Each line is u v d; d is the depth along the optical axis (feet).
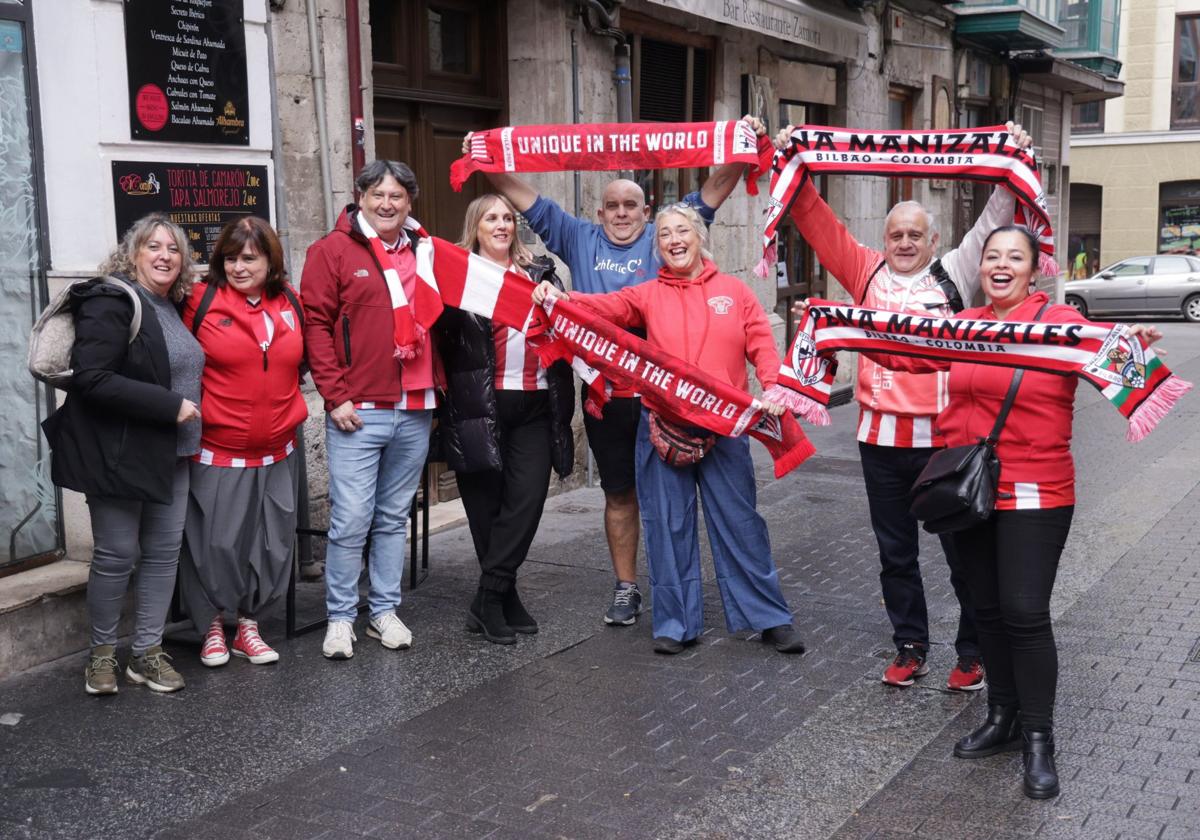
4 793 12.77
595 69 28.78
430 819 12.19
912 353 13.67
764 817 12.22
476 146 18.58
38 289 17.47
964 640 15.53
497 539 17.54
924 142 15.38
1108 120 101.60
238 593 16.47
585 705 15.20
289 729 14.44
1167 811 12.21
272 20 20.43
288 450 16.65
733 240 36.94
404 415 17.01
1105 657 16.71
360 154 22.07
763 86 37.27
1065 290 88.17
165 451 14.82
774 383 15.98
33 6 17.06
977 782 12.98
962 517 12.78
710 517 17.17
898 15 46.34
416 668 16.52
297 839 11.80
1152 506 26.32
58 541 18.03
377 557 17.53
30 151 17.21
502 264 17.43
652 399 16.53
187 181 18.86
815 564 21.85
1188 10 97.55
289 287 16.30
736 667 16.57
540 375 17.35
